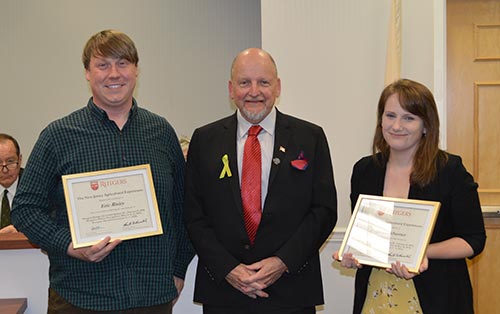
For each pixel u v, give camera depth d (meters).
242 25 4.74
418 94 1.93
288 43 3.27
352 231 1.98
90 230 1.91
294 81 3.27
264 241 2.10
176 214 2.27
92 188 1.94
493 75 3.48
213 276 2.08
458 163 1.98
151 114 2.17
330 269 3.10
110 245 1.88
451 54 3.49
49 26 4.63
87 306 1.93
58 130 1.99
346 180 3.25
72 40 4.64
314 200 2.17
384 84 3.18
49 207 2.02
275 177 2.14
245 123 2.24
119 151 2.00
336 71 3.24
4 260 2.51
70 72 4.65
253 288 2.02
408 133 1.95
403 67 3.22
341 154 3.25
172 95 4.71
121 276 1.95
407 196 2.00
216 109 4.74
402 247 1.88
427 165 1.96
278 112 2.29
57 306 1.99
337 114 3.25
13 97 4.64
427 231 1.87
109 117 2.04
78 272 1.95
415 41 3.20
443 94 3.20
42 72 4.64
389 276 2.00
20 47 4.63
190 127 4.73
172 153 2.19
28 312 2.53
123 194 1.96
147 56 4.70
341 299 3.08
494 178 3.51
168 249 2.05
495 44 3.46
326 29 3.24
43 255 2.52
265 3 3.27
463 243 1.92
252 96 2.15
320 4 3.24
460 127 3.52
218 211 2.15
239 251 2.11
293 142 2.20
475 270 3.47
